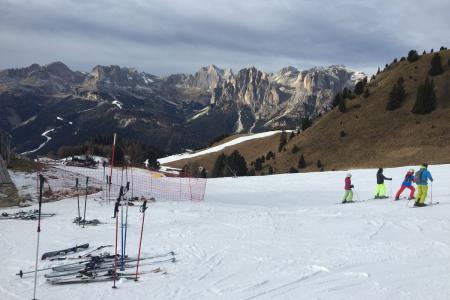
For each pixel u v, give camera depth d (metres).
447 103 96.81
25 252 15.16
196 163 123.88
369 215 20.84
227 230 18.22
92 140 133.12
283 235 17.03
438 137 83.62
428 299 9.83
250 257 13.77
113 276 11.92
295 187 41.72
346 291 10.49
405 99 103.81
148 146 169.88
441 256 13.20
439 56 109.38
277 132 156.88
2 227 20.09
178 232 17.92
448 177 38.06
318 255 13.78
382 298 9.97
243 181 49.81
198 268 12.71
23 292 10.95
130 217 22.75
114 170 56.81
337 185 41.06
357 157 88.69
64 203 28.88
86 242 16.56
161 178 52.47
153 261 13.52
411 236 15.99
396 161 79.06
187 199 34.62
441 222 18.25
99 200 30.30
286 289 10.77
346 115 110.56
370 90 119.06
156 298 10.34
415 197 25.75
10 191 30.84
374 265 12.50
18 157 41.97
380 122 99.69
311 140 106.75
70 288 11.18
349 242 15.42
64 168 48.28
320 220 20.20
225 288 10.95
